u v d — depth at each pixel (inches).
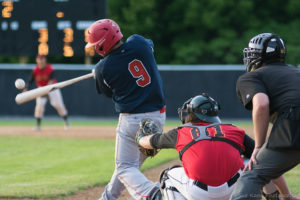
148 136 409.1
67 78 2015.3
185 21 2920.8
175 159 918.4
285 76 364.2
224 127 384.5
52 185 677.9
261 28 2891.2
